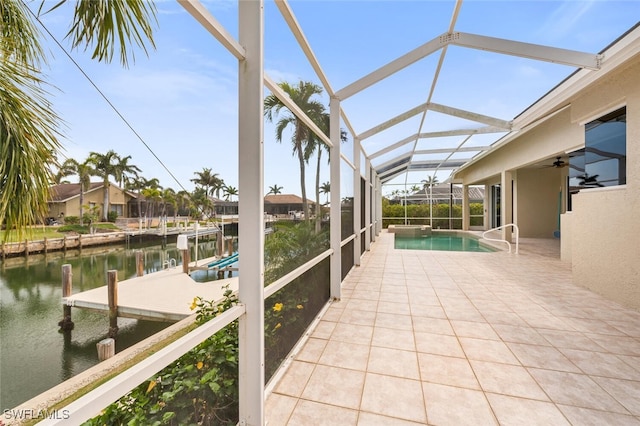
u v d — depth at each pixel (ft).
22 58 3.20
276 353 6.42
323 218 10.68
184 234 27.61
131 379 2.61
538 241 32.01
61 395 7.34
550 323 9.53
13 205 3.05
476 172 42.11
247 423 4.74
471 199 56.29
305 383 6.34
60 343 9.45
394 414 5.39
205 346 4.79
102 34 3.34
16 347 8.12
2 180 2.96
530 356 7.43
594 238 12.91
